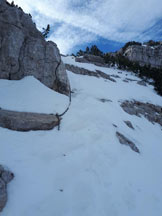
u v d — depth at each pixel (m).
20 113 5.82
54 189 3.46
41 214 2.83
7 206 2.80
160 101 19.94
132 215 3.39
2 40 7.85
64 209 3.03
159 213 3.78
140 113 13.58
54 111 7.01
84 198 3.38
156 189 4.72
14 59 7.99
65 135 5.89
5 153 4.05
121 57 46.41
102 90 15.05
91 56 35.38
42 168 3.97
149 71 37.38
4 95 6.49
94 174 4.19
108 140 6.14
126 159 5.57
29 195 3.14
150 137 9.73
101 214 3.13
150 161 6.51
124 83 23.36
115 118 9.27
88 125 6.85
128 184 4.35
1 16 8.17
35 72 8.65
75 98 10.23
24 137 5.05
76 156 4.77
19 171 3.63
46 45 9.62
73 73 17.80
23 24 9.24
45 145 4.99
